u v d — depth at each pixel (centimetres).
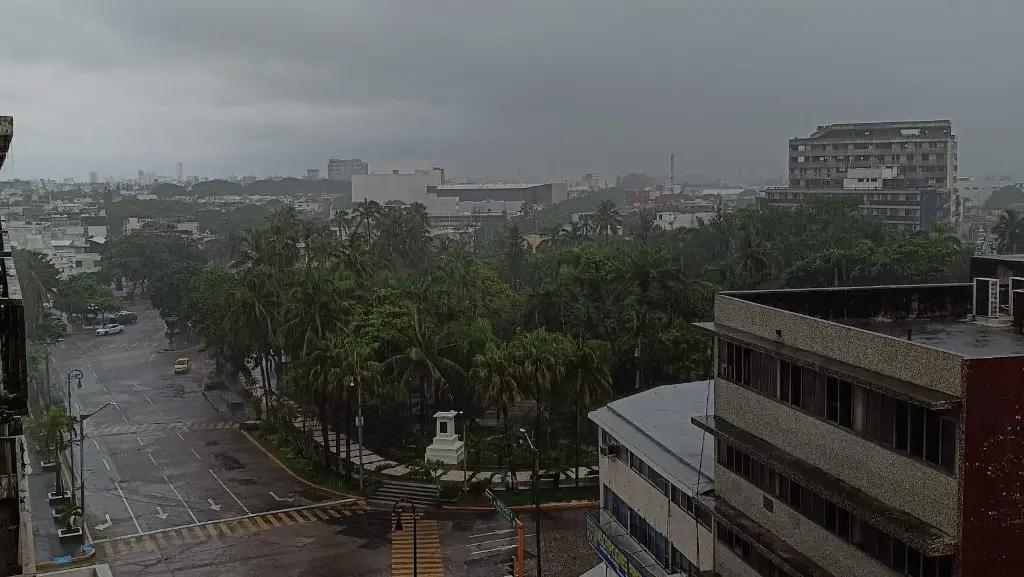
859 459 3206
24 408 1859
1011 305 3944
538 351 7444
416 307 9062
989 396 2689
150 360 13825
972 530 2711
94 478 8019
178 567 6019
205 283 12344
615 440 5594
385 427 9031
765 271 11850
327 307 8881
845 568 3300
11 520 2075
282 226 14250
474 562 6034
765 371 3869
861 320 4231
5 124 1792
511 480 7412
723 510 4116
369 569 5950
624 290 9625
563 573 5825
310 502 7344
